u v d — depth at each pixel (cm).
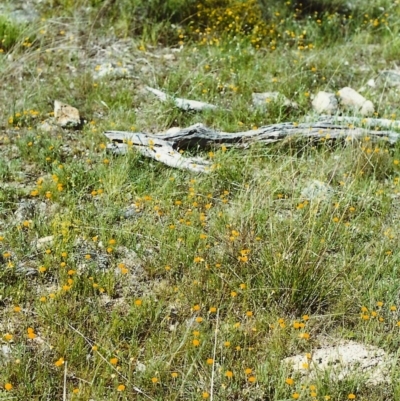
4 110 683
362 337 412
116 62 799
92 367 383
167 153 597
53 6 902
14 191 550
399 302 441
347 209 535
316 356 397
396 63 854
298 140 624
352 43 891
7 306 428
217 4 898
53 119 673
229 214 516
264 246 470
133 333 400
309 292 438
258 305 436
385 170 602
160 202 537
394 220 530
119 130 660
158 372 373
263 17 920
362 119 655
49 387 364
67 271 453
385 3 998
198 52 829
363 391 373
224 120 689
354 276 457
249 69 779
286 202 537
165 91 740
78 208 530
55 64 785
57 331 405
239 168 589
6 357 384
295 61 811
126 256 479
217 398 364
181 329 412
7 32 816
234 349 398
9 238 484
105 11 881
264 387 374
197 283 441
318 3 966
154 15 885
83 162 602
